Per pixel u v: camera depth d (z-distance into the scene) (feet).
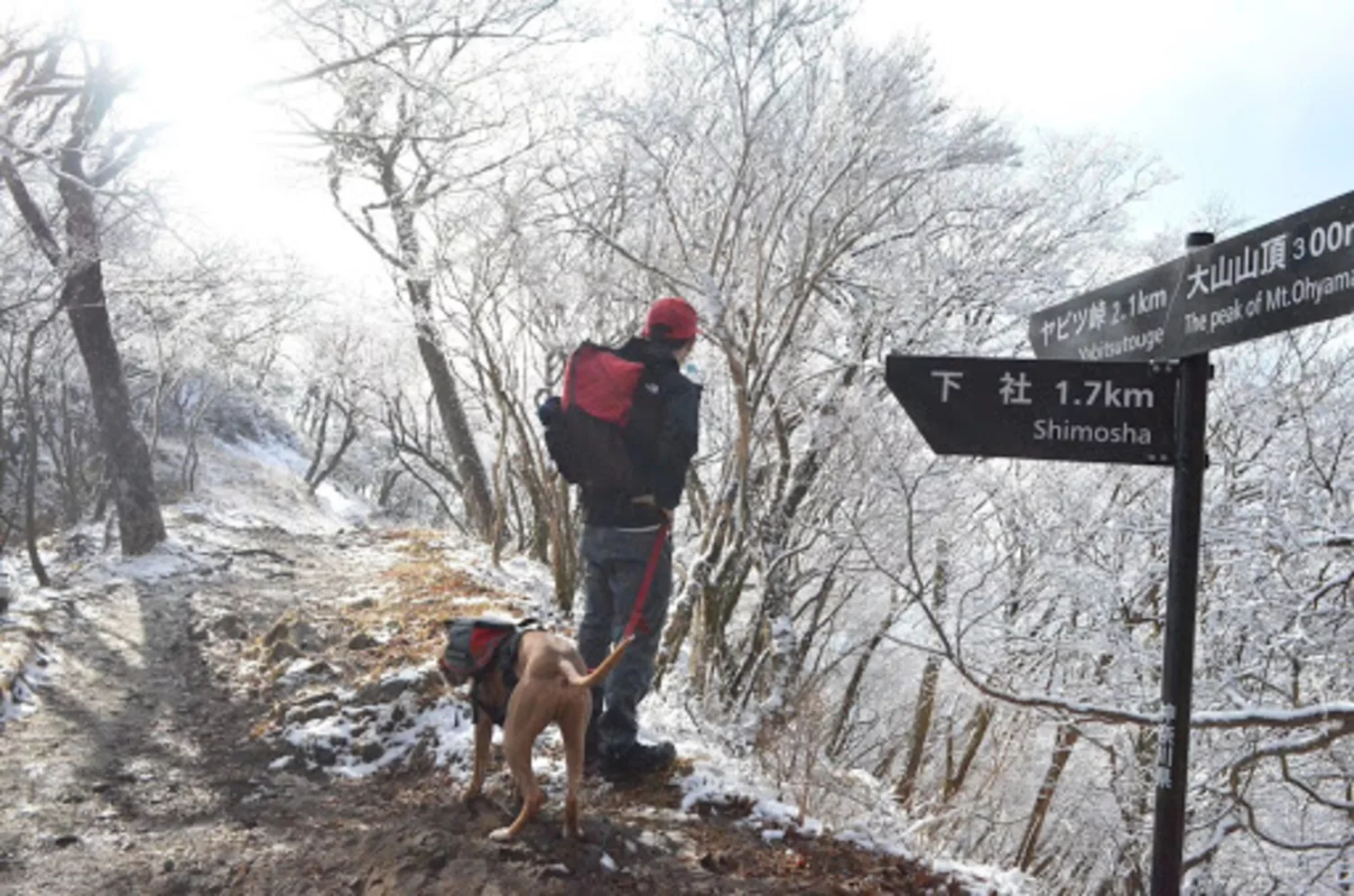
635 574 15.87
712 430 30.42
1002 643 29.01
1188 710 9.42
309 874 14.03
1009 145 26.27
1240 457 28.94
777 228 24.30
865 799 17.97
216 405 112.06
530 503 45.60
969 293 28.50
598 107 25.05
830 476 24.85
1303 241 8.43
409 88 39.11
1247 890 30.07
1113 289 11.11
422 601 29.09
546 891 12.73
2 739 20.22
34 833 16.01
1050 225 31.42
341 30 36.91
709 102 25.43
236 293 51.19
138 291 45.09
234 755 19.69
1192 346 9.74
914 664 36.88
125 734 20.94
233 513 63.16
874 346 26.61
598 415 15.40
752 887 13.24
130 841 15.88
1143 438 10.05
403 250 35.55
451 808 15.49
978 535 30.60
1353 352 28.22
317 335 69.05
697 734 19.88
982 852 35.91
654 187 25.99
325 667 23.49
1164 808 9.37
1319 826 28.22
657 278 25.44
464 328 31.09
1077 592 27.76
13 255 39.47
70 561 43.01
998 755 32.32
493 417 38.19
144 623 30.09
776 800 16.22
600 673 13.43
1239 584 25.03
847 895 13.25
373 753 19.20
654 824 14.98
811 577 26.53
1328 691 24.38
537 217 27.66
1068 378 10.21
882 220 26.73
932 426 10.36
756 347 23.82
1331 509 22.81
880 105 23.17
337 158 41.45
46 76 33.58
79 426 70.03
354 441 131.95
